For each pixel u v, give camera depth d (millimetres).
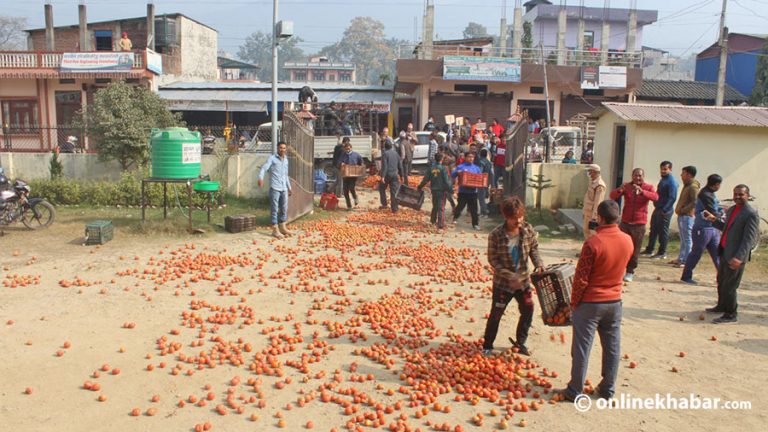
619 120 14508
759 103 34344
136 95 19641
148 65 30297
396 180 16469
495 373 6184
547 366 6547
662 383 6164
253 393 5770
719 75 26703
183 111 34125
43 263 10562
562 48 35531
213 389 5832
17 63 29766
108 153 18281
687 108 14344
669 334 7609
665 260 11555
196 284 9453
